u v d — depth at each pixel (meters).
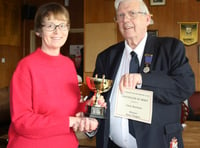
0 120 2.64
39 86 1.38
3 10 6.59
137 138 1.49
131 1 1.57
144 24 1.59
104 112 1.47
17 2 7.12
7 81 6.84
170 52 1.51
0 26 6.51
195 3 5.07
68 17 1.45
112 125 1.62
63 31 1.42
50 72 1.42
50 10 1.39
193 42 5.09
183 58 1.49
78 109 1.53
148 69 1.51
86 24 5.58
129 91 1.48
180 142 1.53
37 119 1.32
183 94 1.45
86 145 1.94
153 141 1.47
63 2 7.14
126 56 1.65
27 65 1.37
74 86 1.53
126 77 1.42
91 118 1.38
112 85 1.63
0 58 6.59
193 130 2.38
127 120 1.56
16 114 1.33
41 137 1.34
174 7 5.15
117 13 1.62
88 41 5.59
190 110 3.53
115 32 5.43
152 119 1.47
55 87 1.42
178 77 1.45
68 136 1.44
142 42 1.60
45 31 1.40
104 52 1.81
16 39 7.15
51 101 1.39
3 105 2.69
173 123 1.51
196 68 5.12
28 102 1.35
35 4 7.36
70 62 1.56
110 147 1.73
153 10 5.23
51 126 1.31
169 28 5.19
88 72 5.60
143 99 1.45
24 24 7.43
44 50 1.45
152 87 1.45
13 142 1.38
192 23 5.08
